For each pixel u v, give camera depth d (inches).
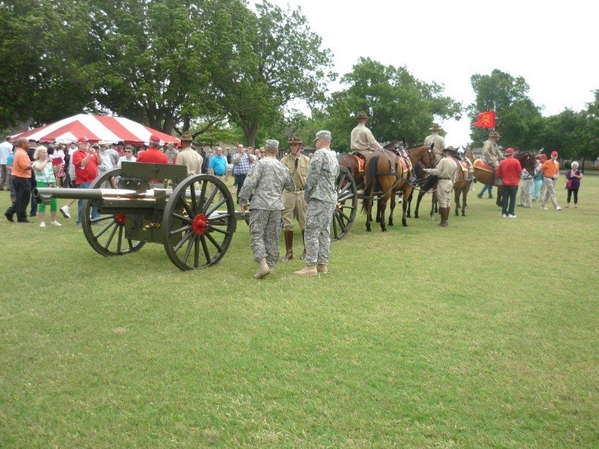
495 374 168.9
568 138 2994.6
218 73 1343.5
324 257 295.9
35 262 310.2
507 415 144.5
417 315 226.1
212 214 310.5
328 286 269.6
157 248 359.9
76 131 877.2
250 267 308.8
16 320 209.5
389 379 163.9
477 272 308.5
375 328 208.5
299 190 348.5
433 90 2982.3
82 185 455.2
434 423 139.8
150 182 310.2
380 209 464.4
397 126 2664.9
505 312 232.8
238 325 208.8
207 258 306.7
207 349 184.5
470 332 206.4
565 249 388.2
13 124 1258.0
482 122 1396.4
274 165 286.2
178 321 212.4
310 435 133.4
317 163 283.0
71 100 1311.5
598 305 245.1
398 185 481.4
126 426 136.1
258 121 1521.9
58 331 199.2
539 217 598.2
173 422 138.4
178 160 424.8
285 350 185.2
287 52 1747.0
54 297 240.7
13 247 353.7
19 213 461.4
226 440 130.6
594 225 525.0
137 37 1269.7
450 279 289.7
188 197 302.4
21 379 159.6
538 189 808.9
